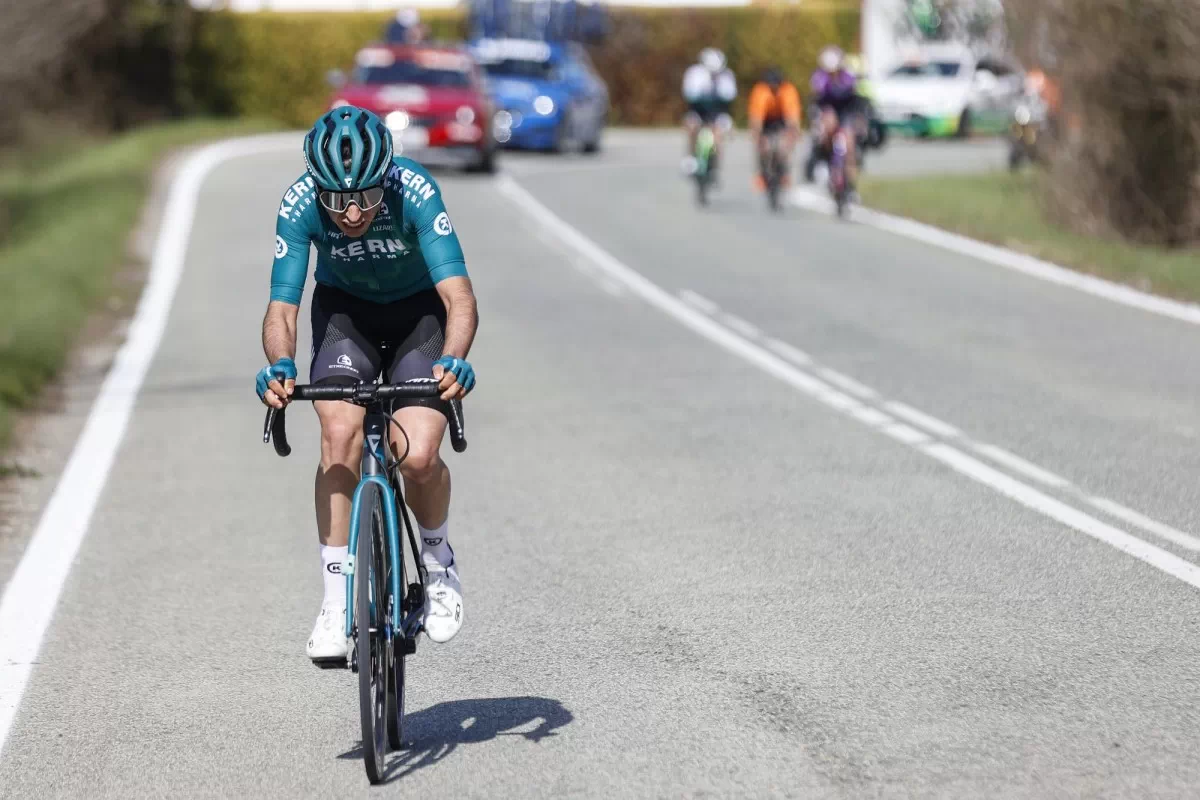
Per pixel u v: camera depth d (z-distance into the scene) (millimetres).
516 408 34688
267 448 31609
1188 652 18547
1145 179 60312
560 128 103000
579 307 48688
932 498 26344
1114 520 24656
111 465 30188
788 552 23422
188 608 21547
